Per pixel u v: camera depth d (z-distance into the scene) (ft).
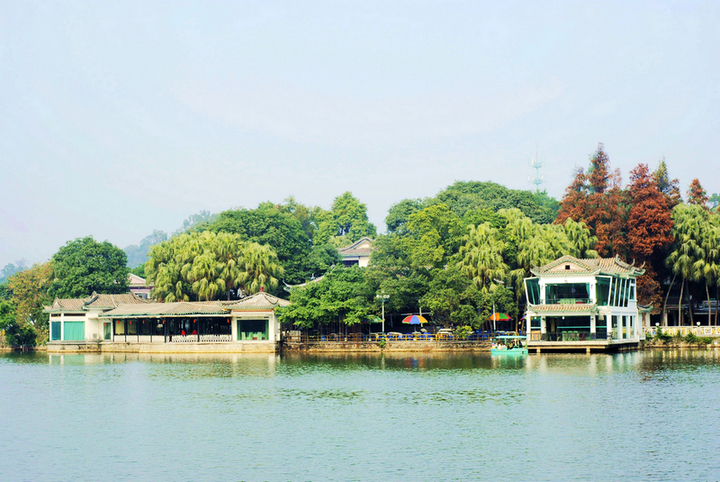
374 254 381.40
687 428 156.25
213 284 394.11
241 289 436.35
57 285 416.67
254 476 126.82
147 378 251.80
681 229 367.04
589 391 204.54
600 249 383.86
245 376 254.06
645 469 127.44
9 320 393.70
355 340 356.18
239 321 356.79
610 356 300.61
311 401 197.16
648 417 167.63
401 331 400.26
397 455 138.10
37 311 416.67
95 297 379.55
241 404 193.67
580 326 329.93
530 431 155.63
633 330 346.95
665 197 379.35
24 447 147.84
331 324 372.17
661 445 142.51
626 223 386.93
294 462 134.51
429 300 340.39
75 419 175.52
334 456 138.10
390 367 277.85
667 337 344.08
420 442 147.64
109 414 181.57
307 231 590.14
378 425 164.04
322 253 495.82
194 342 357.61
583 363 274.98
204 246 408.46
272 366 287.28
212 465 133.39
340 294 351.87
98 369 285.02
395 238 380.37
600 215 392.47
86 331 375.45
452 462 133.08
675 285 403.13
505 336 331.16
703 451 137.69
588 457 135.03
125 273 431.02
